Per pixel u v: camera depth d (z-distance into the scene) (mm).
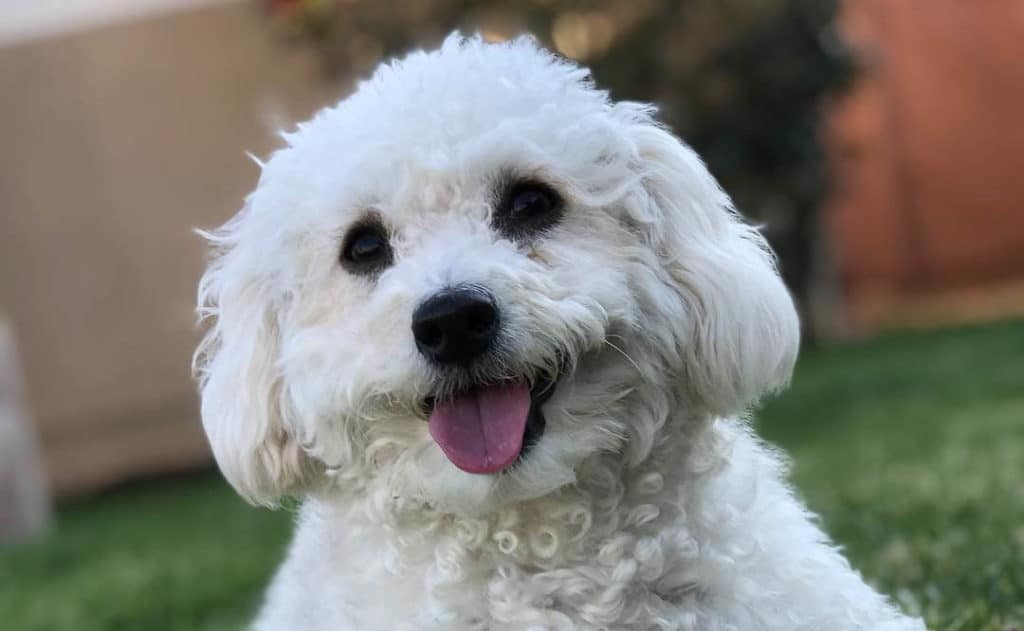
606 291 444
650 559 447
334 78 1715
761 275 480
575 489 451
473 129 469
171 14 1910
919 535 738
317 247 483
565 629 444
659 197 479
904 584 646
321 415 460
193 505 1562
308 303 485
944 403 1392
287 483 498
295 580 513
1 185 1910
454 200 470
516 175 470
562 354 444
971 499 823
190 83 1911
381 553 469
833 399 1563
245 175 1922
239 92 1914
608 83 1562
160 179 1924
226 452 501
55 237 1917
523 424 440
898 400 1478
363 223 478
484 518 452
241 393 497
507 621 448
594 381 448
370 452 462
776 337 477
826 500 908
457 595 455
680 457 467
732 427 490
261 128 1915
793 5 1805
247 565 1044
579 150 471
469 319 437
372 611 460
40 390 1925
